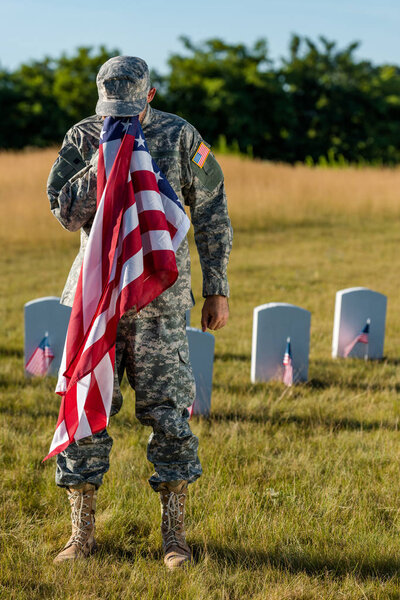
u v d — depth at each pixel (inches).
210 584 115.8
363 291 289.4
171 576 117.0
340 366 279.0
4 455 174.6
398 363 290.0
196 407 216.7
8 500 148.2
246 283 481.1
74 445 121.2
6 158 1240.2
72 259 605.3
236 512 140.6
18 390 239.0
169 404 119.3
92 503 124.9
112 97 110.7
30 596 111.3
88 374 110.7
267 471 168.7
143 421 122.2
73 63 2009.1
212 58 2106.3
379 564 123.8
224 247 122.3
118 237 109.6
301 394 241.6
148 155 111.2
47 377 257.3
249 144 2005.4
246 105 1998.0
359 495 153.3
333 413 217.2
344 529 136.4
